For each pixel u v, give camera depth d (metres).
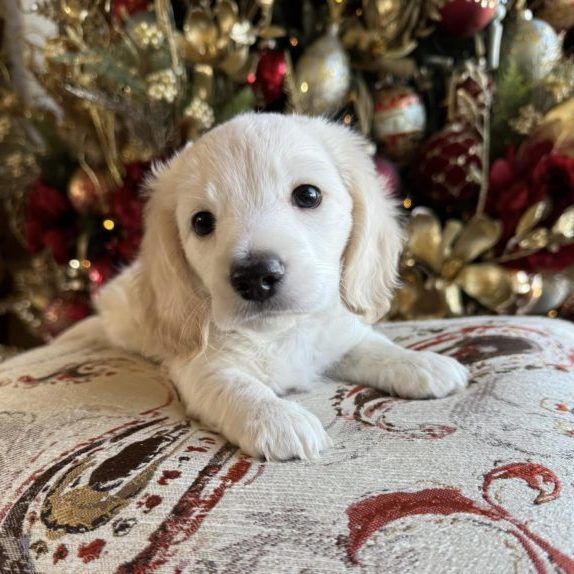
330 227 0.41
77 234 0.72
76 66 0.59
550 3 0.66
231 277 0.36
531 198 0.60
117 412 0.36
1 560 0.25
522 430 0.30
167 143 0.59
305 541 0.23
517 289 0.65
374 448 0.30
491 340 0.45
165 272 0.46
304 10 0.63
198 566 0.22
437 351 0.46
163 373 0.47
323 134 0.45
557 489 0.25
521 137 0.64
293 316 0.38
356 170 0.45
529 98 0.61
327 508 0.25
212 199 0.40
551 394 0.35
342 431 0.33
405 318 0.67
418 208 0.65
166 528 0.24
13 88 0.77
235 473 0.28
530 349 0.43
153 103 0.57
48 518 0.26
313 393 0.42
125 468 0.29
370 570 0.22
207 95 0.60
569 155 0.60
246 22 0.59
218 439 0.33
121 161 0.65
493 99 0.63
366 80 0.66
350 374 0.45
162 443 0.32
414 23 0.60
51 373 0.45
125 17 0.59
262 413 0.33
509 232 0.63
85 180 0.68
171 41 0.56
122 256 0.70
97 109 0.61
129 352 0.55
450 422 0.32
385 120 0.62
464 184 0.63
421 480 0.26
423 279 0.66
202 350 0.43
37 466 0.29
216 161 0.40
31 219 0.73
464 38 0.64
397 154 0.65
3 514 0.27
